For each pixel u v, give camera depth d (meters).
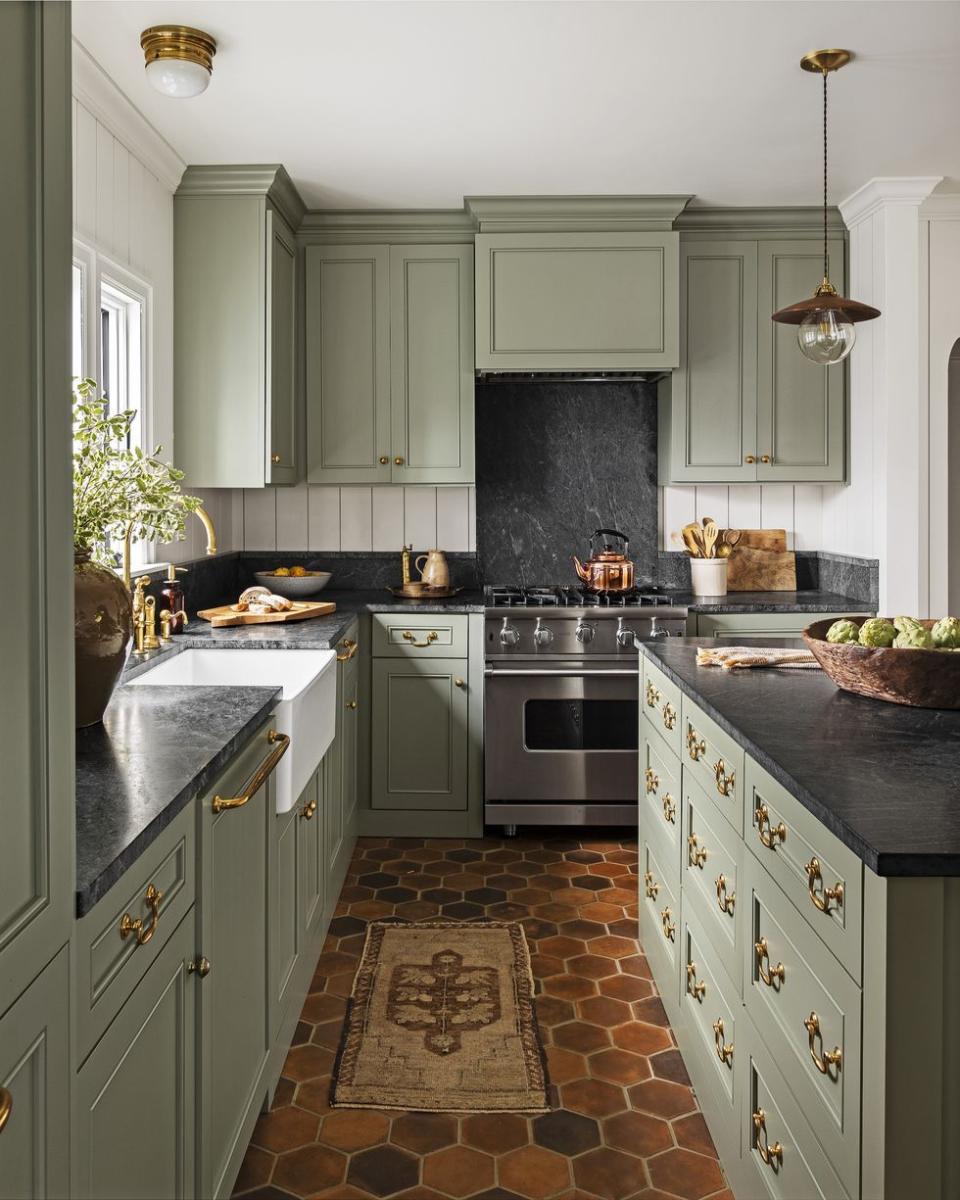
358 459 4.31
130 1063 1.30
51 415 1.03
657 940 2.76
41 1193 1.02
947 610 4.21
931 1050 1.21
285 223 4.10
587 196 4.06
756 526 4.75
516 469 4.71
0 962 0.93
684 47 2.78
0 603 0.93
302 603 3.95
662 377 4.52
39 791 1.02
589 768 4.07
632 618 4.07
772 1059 1.68
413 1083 2.33
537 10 2.57
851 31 2.70
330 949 3.03
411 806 4.11
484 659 4.06
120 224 3.21
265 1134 2.14
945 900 1.20
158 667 2.86
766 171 3.80
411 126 3.34
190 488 3.97
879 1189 1.22
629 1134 2.15
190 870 1.58
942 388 4.20
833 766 1.59
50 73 1.02
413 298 4.28
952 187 4.01
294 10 2.56
